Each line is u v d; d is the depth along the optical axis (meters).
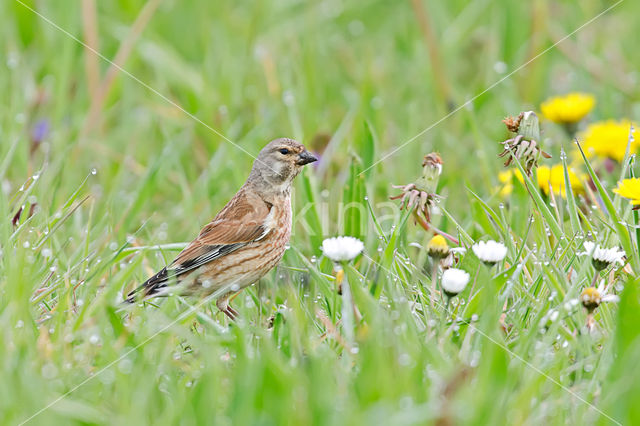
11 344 6.75
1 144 12.45
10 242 8.00
